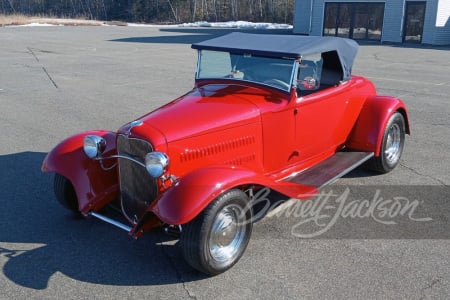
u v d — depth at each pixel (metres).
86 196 4.64
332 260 4.26
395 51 23.66
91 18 69.69
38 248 4.48
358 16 31.12
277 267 4.16
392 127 6.21
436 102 10.88
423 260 4.25
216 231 3.89
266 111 4.71
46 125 8.80
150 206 3.87
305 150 5.38
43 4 74.19
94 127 8.66
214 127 4.33
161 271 4.12
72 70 16.05
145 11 67.12
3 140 7.84
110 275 4.05
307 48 4.90
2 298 3.72
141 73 15.40
